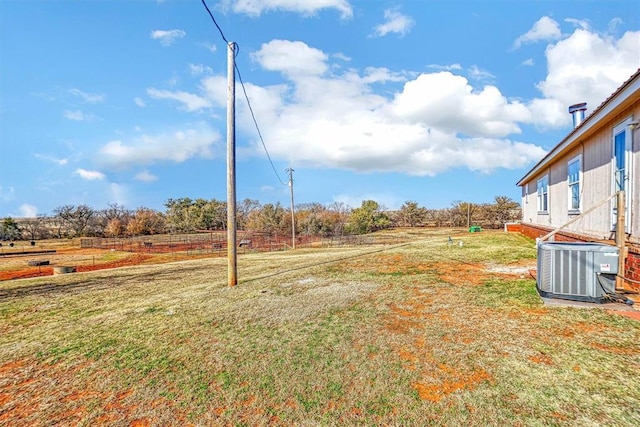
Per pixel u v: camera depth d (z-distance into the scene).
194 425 2.12
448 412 2.10
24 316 5.22
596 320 3.46
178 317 4.54
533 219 14.30
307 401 2.30
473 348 2.98
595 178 6.96
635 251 4.58
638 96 4.80
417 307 4.30
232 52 6.66
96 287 7.64
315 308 4.52
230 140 6.60
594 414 2.01
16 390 2.73
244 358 3.05
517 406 2.13
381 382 2.50
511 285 5.16
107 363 3.15
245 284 6.66
